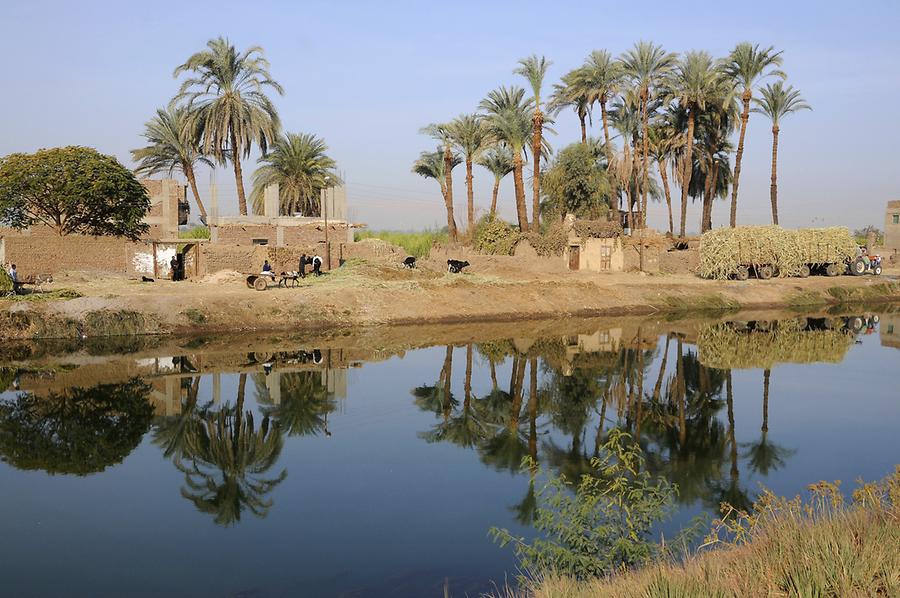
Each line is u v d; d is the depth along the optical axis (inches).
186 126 1899.6
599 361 954.7
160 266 1486.2
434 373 863.1
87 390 735.7
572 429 619.8
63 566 336.5
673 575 222.5
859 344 1111.6
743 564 226.1
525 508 417.4
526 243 1860.2
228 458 525.0
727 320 1411.2
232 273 1421.0
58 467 499.8
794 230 1924.2
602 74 1999.3
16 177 1445.6
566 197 2218.3
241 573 326.3
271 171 2245.3
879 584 202.4
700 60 1961.1
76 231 1569.9
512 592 284.4
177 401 698.2
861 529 237.0
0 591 307.7
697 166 2347.4
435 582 312.8
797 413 673.6
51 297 1106.1
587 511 299.0
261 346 1027.3
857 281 1883.6
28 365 858.8
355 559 341.7
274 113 1966.0
